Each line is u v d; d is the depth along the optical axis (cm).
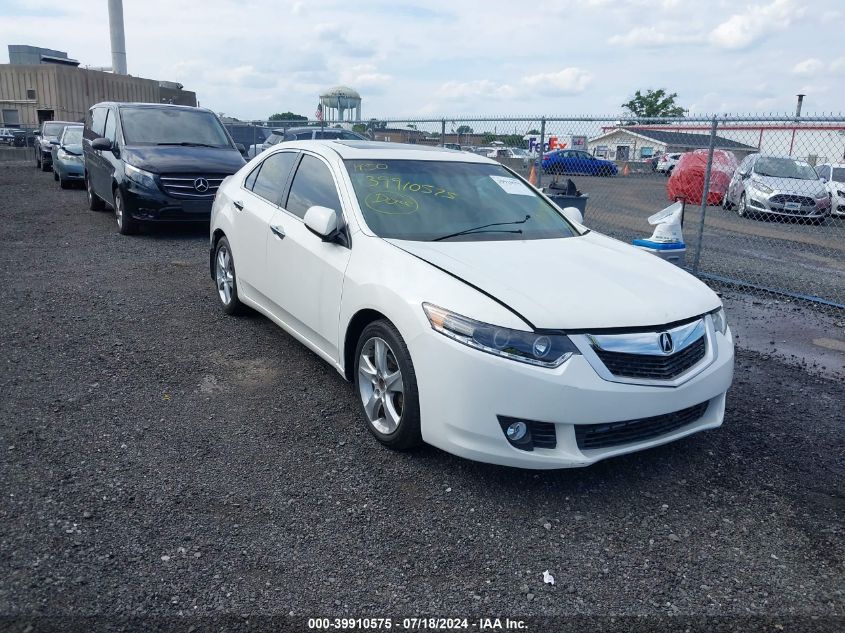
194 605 260
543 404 320
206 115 1149
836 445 415
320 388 469
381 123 1302
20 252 884
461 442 335
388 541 305
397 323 357
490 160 539
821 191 1328
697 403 354
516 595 274
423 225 429
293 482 351
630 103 5119
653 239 655
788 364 562
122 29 4475
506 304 333
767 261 1030
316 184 481
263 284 521
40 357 507
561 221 488
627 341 332
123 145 1020
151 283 739
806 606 273
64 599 259
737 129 949
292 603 264
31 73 4162
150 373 485
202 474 354
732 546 312
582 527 322
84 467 354
